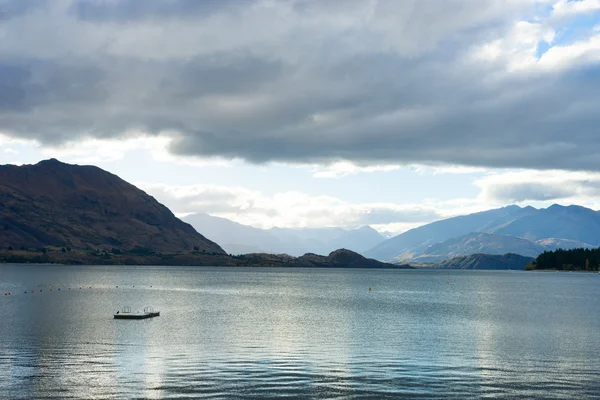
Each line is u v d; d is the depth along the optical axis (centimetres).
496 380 5234
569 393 4806
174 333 8162
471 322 10138
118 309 12138
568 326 9581
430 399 4612
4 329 8438
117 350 6625
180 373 5394
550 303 15288
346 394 4725
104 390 4750
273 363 5922
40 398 4519
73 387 4831
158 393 4675
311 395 4678
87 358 6097
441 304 14700
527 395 4738
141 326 8962
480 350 6881
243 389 4828
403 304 14550
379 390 4856
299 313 11650
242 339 7625
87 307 12575
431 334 8350
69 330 8369
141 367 5644
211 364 5834
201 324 9356
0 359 5991
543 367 5834
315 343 7338
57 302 13925
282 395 4666
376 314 11569
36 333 8006
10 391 4697
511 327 9362
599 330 9019
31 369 5503
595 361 6181
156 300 15238
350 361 6078
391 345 7225
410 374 5456
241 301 15150
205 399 4531
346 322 9938
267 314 11362
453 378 5303
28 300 14562
